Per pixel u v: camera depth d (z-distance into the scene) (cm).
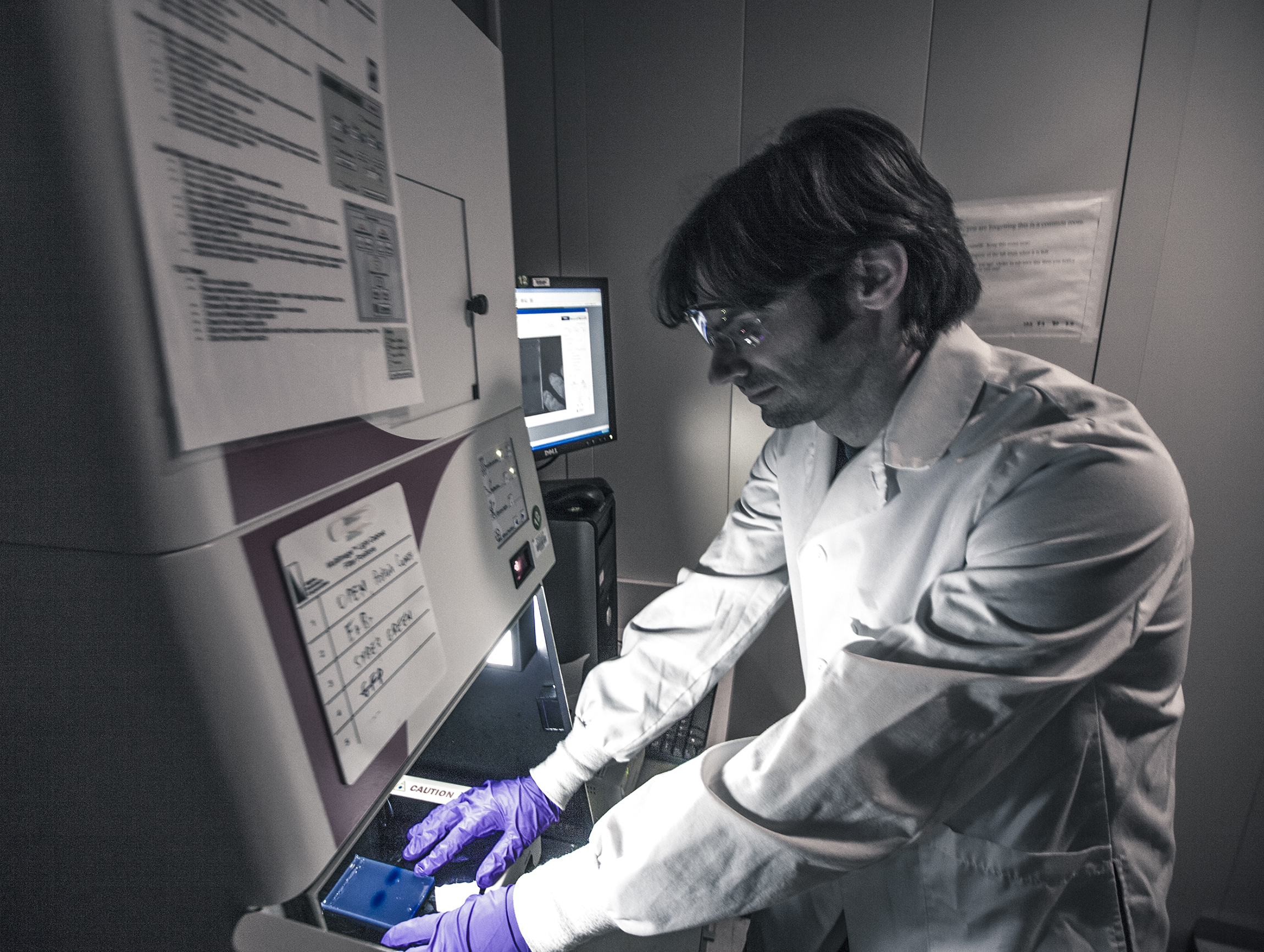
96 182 29
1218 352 118
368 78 49
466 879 74
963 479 63
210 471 36
